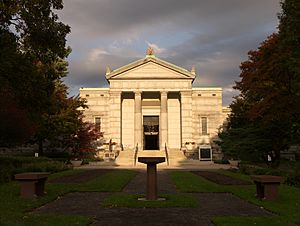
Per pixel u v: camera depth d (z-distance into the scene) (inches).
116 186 901.8
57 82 2011.6
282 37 1096.8
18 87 1131.9
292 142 1470.2
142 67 2753.4
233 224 463.2
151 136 2920.8
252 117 1375.5
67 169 1551.4
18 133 1300.4
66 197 734.5
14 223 449.7
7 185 878.4
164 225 474.0
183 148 2691.9
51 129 1942.7
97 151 2733.8
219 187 885.8
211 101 2871.6
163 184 1005.8
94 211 573.0
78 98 2174.0
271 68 1207.6
